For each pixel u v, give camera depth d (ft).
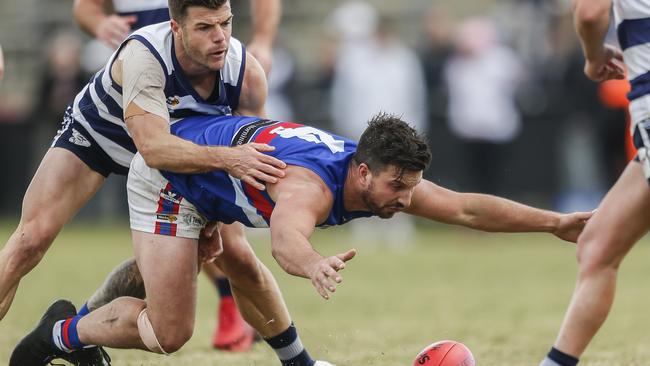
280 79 184.44
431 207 61.93
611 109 173.99
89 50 186.50
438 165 187.52
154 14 79.46
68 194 69.10
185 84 64.49
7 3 240.53
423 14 227.20
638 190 61.57
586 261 63.00
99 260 153.58
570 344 63.21
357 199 59.57
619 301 115.34
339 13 210.18
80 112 69.15
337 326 97.50
